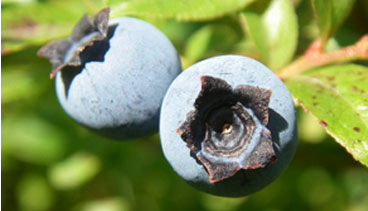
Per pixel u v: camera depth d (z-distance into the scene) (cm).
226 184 6
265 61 7
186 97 6
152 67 6
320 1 7
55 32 8
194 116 6
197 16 7
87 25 6
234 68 6
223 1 7
